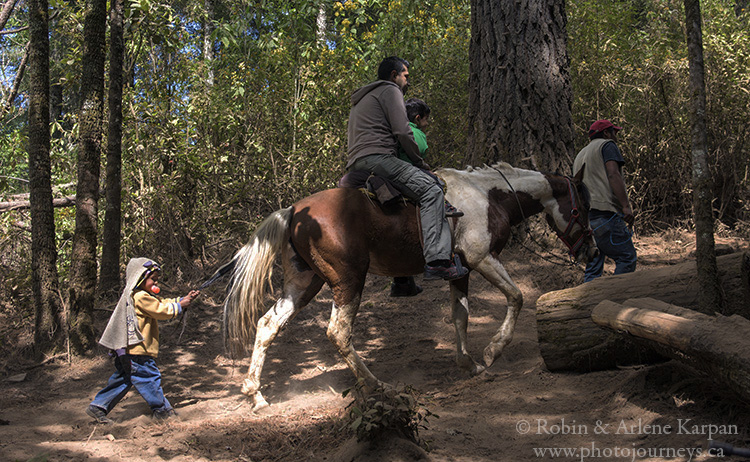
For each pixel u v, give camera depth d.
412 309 7.07
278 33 10.42
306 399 4.88
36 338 6.09
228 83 10.46
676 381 3.91
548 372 4.74
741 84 9.38
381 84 4.92
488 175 5.46
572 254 5.93
